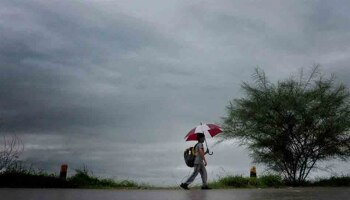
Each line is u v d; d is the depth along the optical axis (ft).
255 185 54.80
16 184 42.22
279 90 62.64
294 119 60.23
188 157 44.88
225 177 56.34
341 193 34.17
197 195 32.27
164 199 27.17
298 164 61.11
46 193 31.50
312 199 26.86
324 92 62.13
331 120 59.52
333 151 60.59
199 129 45.75
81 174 50.24
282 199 27.04
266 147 62.64
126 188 47.55
